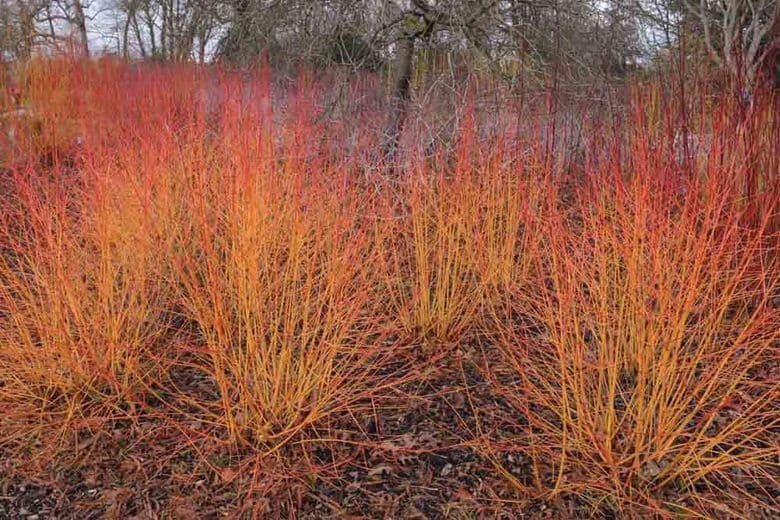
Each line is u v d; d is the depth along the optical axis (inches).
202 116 153.9
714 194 100.5
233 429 98.7
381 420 106.8
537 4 201.8
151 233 128.6
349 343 124.2
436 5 202.8
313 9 198.2
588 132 138.9
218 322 97.0
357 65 191.9
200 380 118.4
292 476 94.0
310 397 107.7
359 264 118.9
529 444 99.7
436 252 133.0
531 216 129.2
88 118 161.2
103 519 87.6
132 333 122.0
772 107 126.6
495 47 194.1
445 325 127.0
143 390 114.0
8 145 168.7
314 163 130.5
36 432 104.3
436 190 145.5
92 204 133.4
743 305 124.3
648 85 160.6
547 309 107.8
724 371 106.2
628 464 94.3
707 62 133.4
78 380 110.9
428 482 93.4
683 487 90.0
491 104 165.5
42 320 112.0
